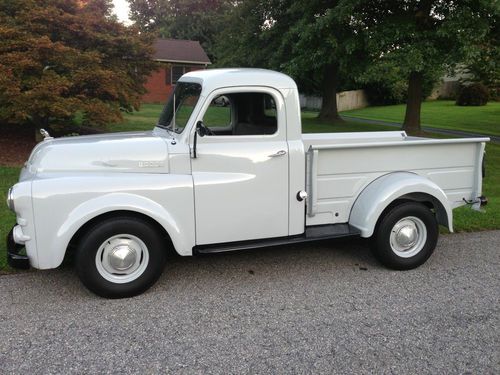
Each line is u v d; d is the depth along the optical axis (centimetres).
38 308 407
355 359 338
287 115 462
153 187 421
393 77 1366
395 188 484
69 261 487
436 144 513
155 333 370
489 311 412
